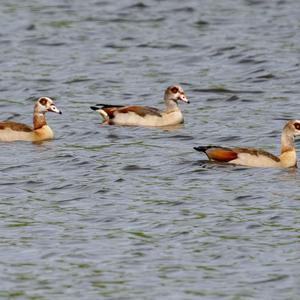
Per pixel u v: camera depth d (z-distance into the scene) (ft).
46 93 126.21
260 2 168.35
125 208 82.38
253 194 85.05
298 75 131.03
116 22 159.53
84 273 70.28
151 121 111.24
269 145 101.86
